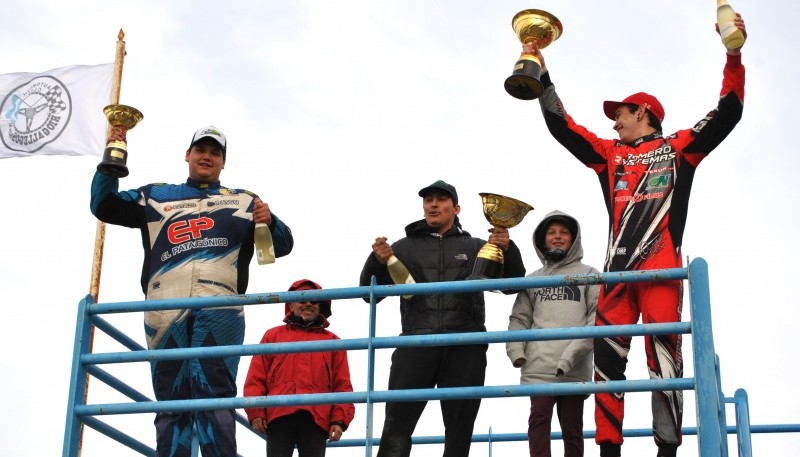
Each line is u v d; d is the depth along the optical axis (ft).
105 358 24.08
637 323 24.08
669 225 24.79
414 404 25.82
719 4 24.86
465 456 25.32
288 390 28.37
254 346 23.49
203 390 24.82
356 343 23.27
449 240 27.40
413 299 26.66
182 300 24.27
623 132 26.45
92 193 26.32
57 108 47.44
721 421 24.00
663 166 25.41
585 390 22.17
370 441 22.66
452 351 26.00
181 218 26.37
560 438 31.50
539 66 26.22
